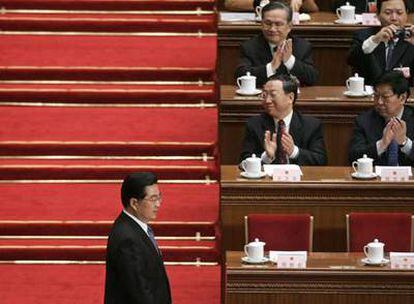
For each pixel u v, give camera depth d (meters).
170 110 33.62
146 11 36.62
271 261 26.84
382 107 30.39
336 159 32.69
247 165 29.53
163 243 30.00
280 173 29.34
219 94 33.34
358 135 30.69
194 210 30.58
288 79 30.48
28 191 31.22
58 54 34.84
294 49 33.50
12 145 32.03
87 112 33.44
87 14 36.31
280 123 30.48
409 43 33.69
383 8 33.59
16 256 29.66
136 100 33.84
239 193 29.27
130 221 24.09
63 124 32.88
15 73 34.09
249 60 33.38
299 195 29.28
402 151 30.31
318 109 32.34
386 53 33.72
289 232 27.75
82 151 32.16
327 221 29.41
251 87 32.78
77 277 29.09
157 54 35.09
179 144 32.25
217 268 29.56
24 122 32.91
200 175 31.75
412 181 29.27
